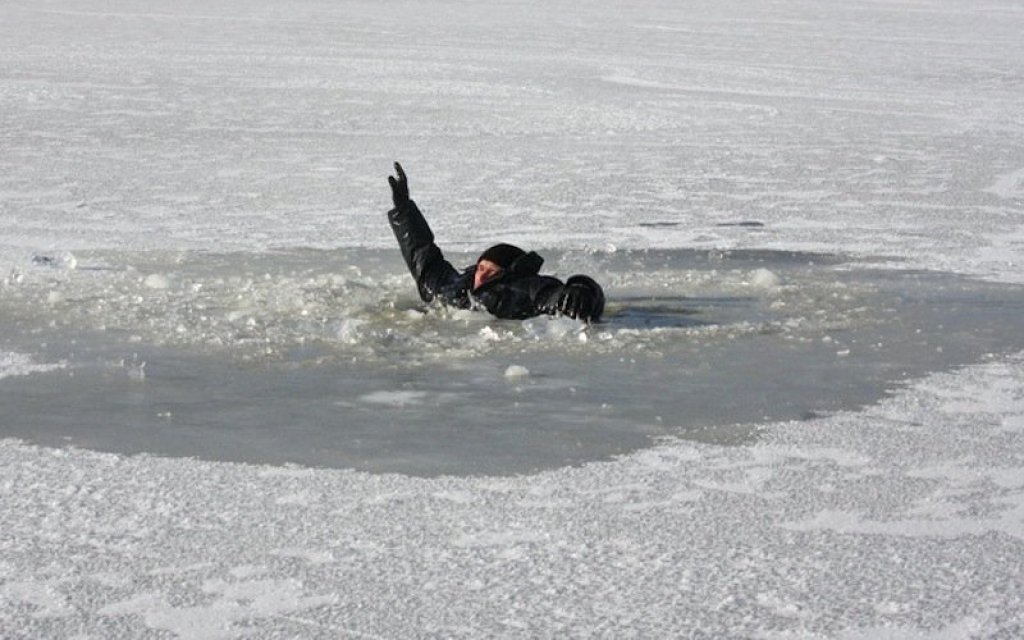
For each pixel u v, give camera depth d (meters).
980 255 13.26
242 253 12.78
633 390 8.09
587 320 9.72
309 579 5.32
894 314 10.31
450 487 6.37
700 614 5.03
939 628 4.94
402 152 21.36
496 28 53.12
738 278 11.65
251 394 7.94
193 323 9.65
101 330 9.45
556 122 25.67
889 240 14.19
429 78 33.34
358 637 4.84
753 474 6.61
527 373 8.41
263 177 18.50
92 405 7.69
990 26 61.62
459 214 15.64
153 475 6.51
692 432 7.29
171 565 5.45
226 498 6.19
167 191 17.09
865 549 5.66
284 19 55.84
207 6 64.44
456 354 8.91
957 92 33.50
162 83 31.52
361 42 44.88
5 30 47.16
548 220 15.30
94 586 5.25
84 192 16.84
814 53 44.59
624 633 4.87
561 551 5.60
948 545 5.73
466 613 5.02
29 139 21.97
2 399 7.77
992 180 19.36
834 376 8.48
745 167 20.39
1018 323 10.08
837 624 4.96
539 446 7.01
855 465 6.77
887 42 50.50
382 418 7.48
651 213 15.96
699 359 8.86
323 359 8.73
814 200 17.25
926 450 7.02
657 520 5.96
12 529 5.81
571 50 43.31
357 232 14.23
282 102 28.17
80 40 43.72
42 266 11.77
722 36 51.84
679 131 24.84
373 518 5.95
